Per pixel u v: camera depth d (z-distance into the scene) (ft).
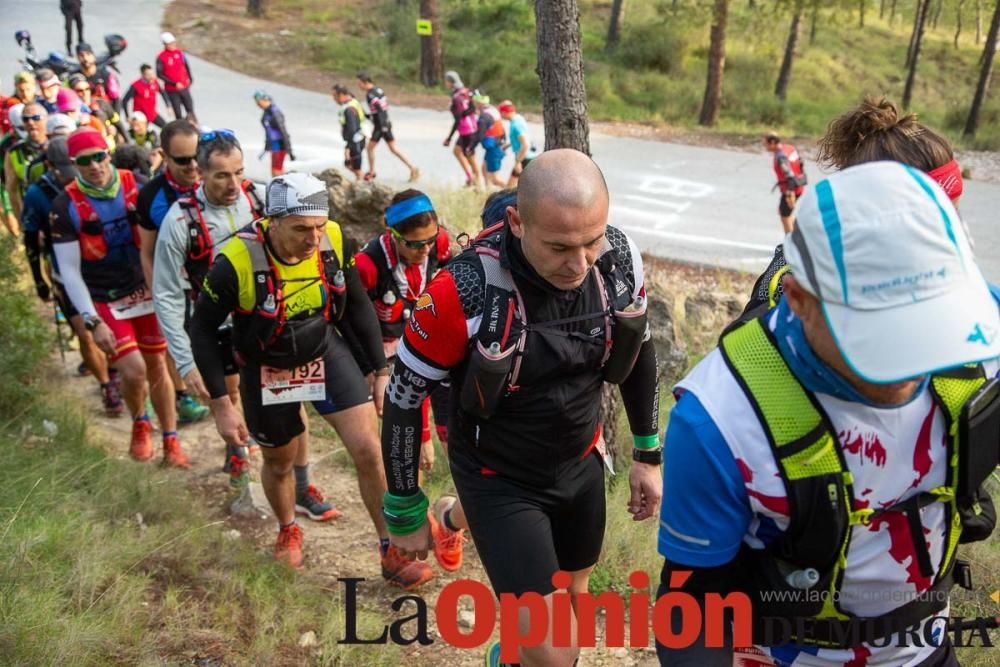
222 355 13.71
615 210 47.32
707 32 100.99
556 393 8.25
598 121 75.00
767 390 5.26
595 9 114.73
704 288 34.50
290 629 11.64
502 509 8.63
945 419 5.36
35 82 35.40
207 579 12.67
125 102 58.39
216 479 17.21
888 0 151.43
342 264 12.20
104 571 12.04
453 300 7.80
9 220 29.17
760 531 5.68
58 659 10.06
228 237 14.06
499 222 8.28
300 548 13.88
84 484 15.33
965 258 4.64
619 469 15.64
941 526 5.76
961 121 85.71
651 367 9.11
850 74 110.01
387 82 84.23
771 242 42.22
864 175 4.70
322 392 12.48
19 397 18.29
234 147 13.84
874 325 4.54
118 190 16.33
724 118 82.17
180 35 94.48
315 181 11.43
